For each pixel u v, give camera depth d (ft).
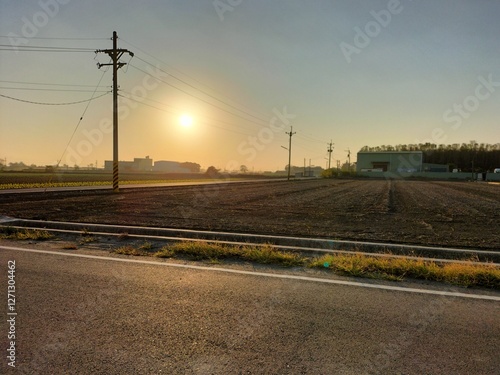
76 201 55.83
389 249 22.74
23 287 14.20
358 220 38.06
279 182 178.91
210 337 10.16
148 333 10.36
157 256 19.67
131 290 13.97
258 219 37.22
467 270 16.06
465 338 10.25
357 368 8.66
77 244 22.84
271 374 8.38
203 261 18.75
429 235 28.50
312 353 9.34
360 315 11.80
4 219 32.22
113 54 77.30
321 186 134.10
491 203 63.98
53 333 10.30
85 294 13.48
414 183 178.40
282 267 17.76
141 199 62.08
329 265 17.85
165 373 8.38
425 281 15.78
